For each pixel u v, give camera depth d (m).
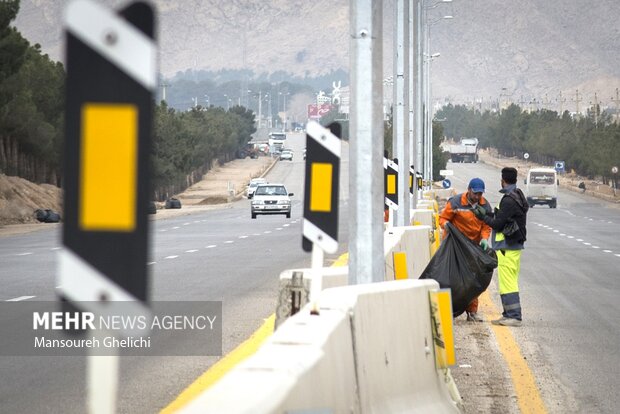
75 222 8.27
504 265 44.50
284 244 96.31
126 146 8.22
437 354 25.33
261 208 169.62
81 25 8.12
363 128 29.00
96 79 8.16
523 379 31.92
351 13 29.09
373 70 29.06
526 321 45.97
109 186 8.26
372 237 29.06
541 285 63.12
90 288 8.27
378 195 29.19
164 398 26.97
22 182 186.00
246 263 73.06
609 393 29.89
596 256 89.75
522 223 44.44
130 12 8.12
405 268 40.59
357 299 19.14
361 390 18.42
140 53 8.13
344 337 17.47
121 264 8.28
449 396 25.27
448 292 26.47
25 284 57.59
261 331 38.44
